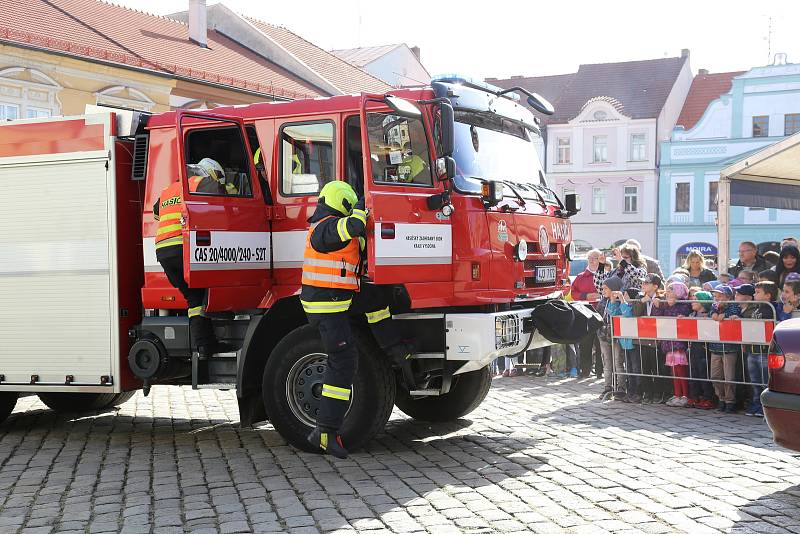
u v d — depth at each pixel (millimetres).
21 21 21453
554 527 5062
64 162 8023
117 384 7891
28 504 5840
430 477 6336
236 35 31484
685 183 46406
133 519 5387
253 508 5582
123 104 22578
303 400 7215
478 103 7699
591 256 12453
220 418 9180
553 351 12414
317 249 6652
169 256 7266
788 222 43812
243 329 7543
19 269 8195
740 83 45000
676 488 5887
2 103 19672
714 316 9188
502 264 7332
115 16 26047
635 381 9930
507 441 7633
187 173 6984
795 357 5562
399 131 6961
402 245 6719
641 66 50594
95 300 7945
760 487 5902
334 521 5262
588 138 48438
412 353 7074
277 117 7500
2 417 8656
